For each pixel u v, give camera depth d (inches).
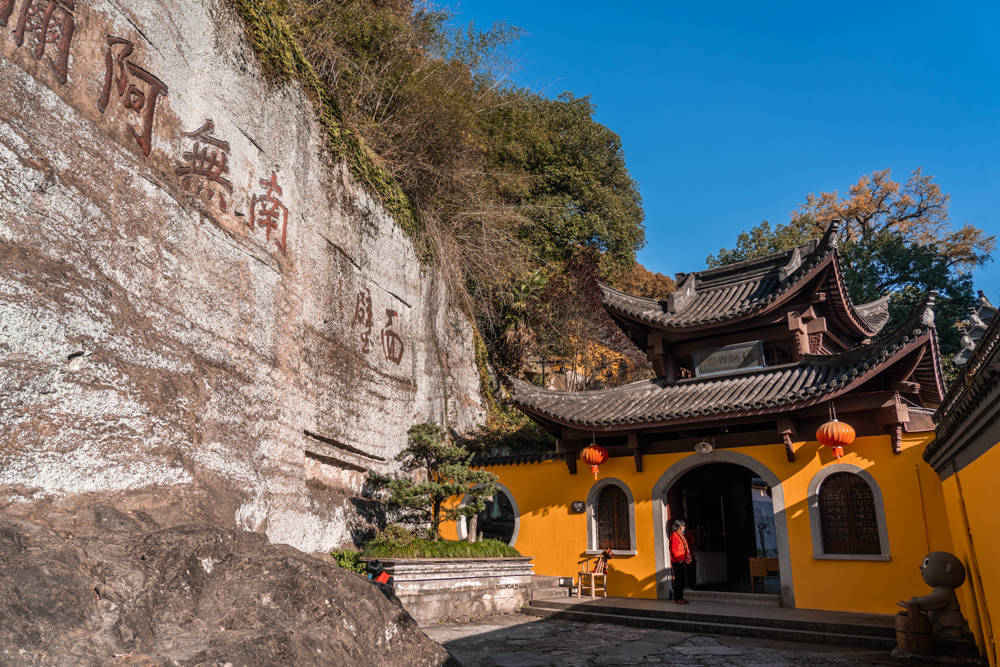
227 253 334.3
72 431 221.6
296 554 238.2
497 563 475.5
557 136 936.3
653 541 505.7
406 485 446.6
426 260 623.8
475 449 649.0
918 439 419.2
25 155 217.2
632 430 512.1
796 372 482.9
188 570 195.2
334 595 207.8
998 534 239.0
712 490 613.3
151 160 284.7
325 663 184.7
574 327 931.3
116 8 270.7
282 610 194.1
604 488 550.0
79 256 235.0
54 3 239.5
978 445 259.9
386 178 557.9
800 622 383.6
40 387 211.9
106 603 165.8
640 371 984.9
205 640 173.5
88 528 205.2
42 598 152.2
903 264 1162.0
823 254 472.1
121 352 248.7
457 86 653.9
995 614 257.1
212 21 342.0
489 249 732.7
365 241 506.3
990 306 785.6
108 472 234.2
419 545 433.4
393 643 218.2
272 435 357.7
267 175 382.3
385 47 566.9
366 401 486.3
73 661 143.7
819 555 437.7
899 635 322.3
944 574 317.4
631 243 995.9
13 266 207.0
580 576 503.5
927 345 414.3
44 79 230.8
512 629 407.2
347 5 535.2
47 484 209.6
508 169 849.5
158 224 282.2
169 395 273.0
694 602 475.5
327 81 494.6
